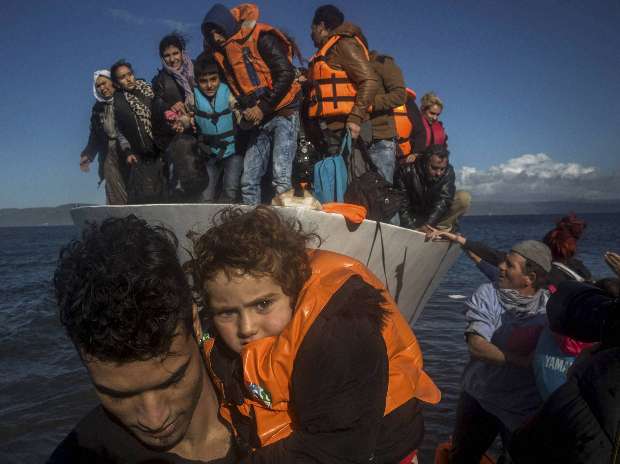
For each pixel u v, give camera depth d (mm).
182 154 4297
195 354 1135
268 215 1416
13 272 31453
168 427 1126
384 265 4273
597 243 43375
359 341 1250
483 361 3551
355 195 4117
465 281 18344
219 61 4219
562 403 1505
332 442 1219
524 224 138375
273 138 4422
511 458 1663
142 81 4980
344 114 4488
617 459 1346
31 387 8117
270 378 1280
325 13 4566
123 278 957
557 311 1693
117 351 978
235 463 1310
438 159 5062
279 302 1366
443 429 5602
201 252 1376
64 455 1192
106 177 5422
